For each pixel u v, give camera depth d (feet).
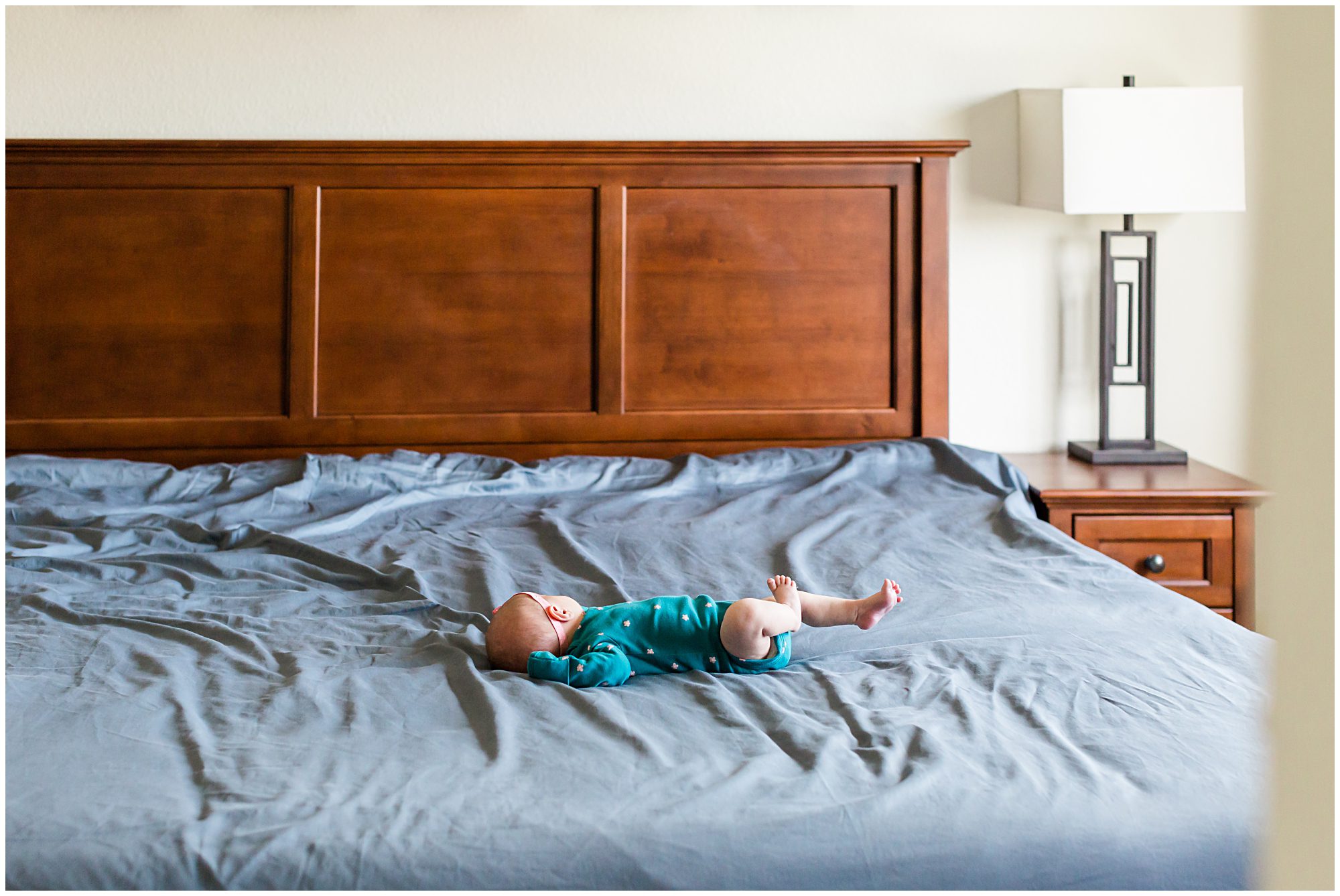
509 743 3.69
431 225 8.89
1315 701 0.81
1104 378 8.93
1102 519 7.93
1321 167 0.76
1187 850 3.13
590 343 9.11
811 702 4.15
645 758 3.57
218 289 8.84
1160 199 8.09
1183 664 4.44
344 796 3.30
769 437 9.23
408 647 4.90
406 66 9.02
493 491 7.95
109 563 6.13
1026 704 3.99
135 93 8.87
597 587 5.88
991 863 3.08
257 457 9.00
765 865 3.05
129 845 3.03
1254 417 0.79
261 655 4.73
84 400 8.84
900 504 7.57
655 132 9.20
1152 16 9.20
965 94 9.25
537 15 9.04
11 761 3.55
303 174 8.76
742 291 9.11
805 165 8.98
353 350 8.96
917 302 9.17
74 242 8.70
